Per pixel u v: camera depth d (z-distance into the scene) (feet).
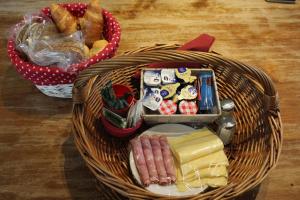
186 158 2.85
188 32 4.40
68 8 3.76
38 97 3.70
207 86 3.29
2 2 4.67
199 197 2.40
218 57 2.72
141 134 3.15
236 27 4.48
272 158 2.63
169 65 3.51
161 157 2.93
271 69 4.00
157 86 3.29
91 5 3.57
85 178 3.11
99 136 3.17
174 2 4.78
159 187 2.81
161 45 3.46
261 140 2.98
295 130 3.49
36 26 3.48
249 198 2.98
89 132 3.03
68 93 3.59
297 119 3.58
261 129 3.02
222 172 2.83
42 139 3.38
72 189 3.04
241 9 4.72
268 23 4.55
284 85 3.85
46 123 3.50
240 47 4.23
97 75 2.91
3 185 3.04
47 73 3.15
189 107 3.15
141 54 2.66
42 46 3.29
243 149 3.10
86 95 2.91
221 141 3.00
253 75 2.70
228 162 2.98
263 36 4.38
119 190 2.43
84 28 3.60
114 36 3.45
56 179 3.10
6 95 3.70
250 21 4.56
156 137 3.09
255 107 3.19
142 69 3.38
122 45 4.19
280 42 4.31
